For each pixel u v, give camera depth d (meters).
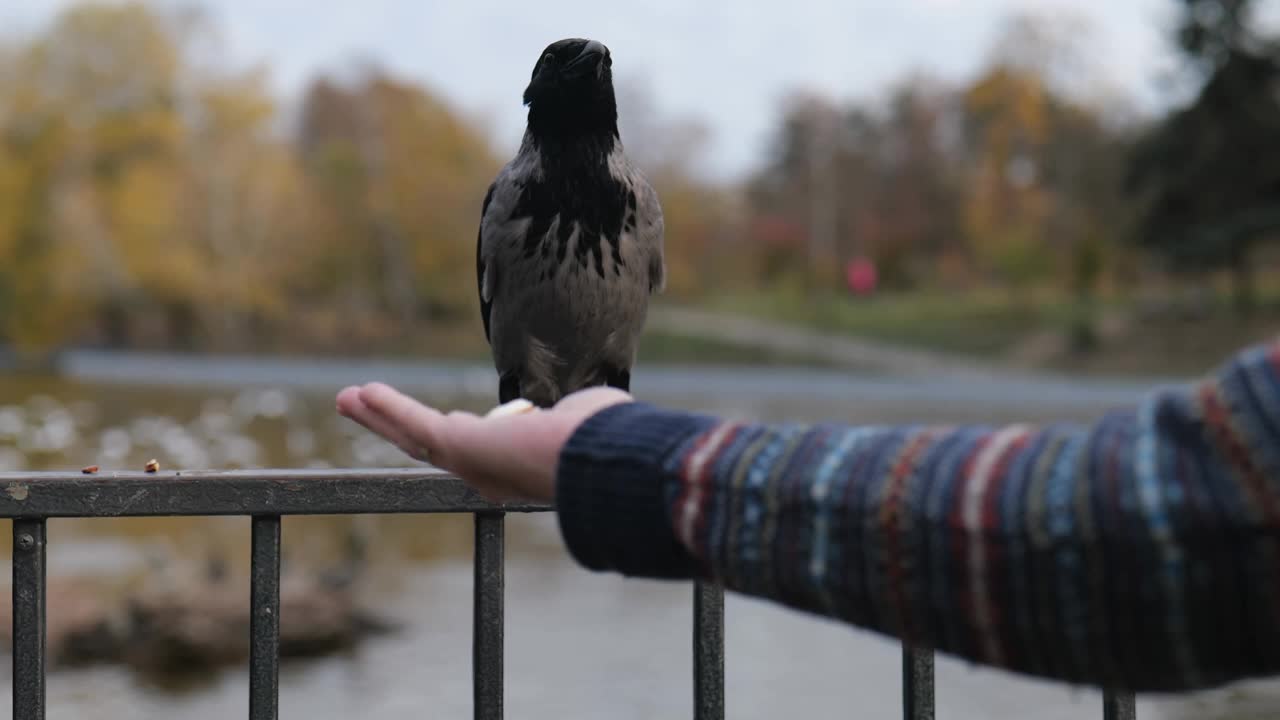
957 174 93.88
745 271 96.75
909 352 67.38
